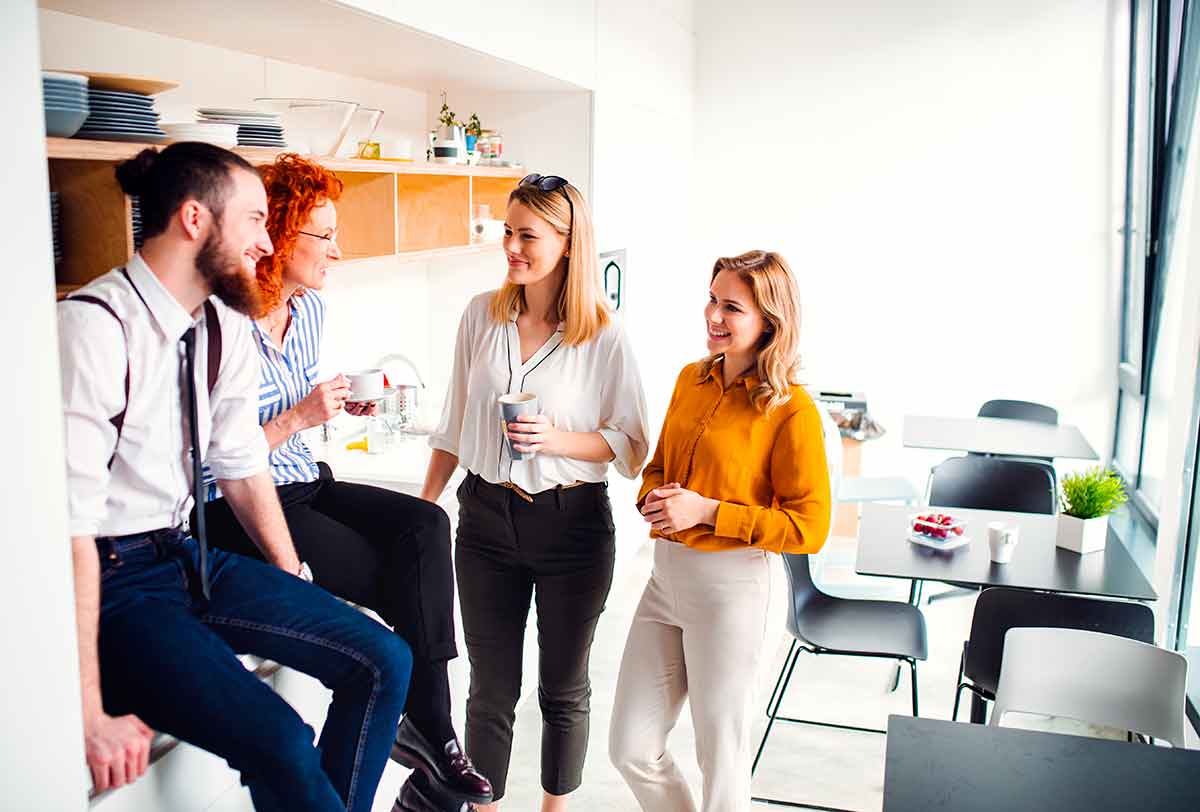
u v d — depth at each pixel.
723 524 2.37
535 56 3.56
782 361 2.41
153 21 2.49
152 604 1.57
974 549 3.36
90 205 1.98
